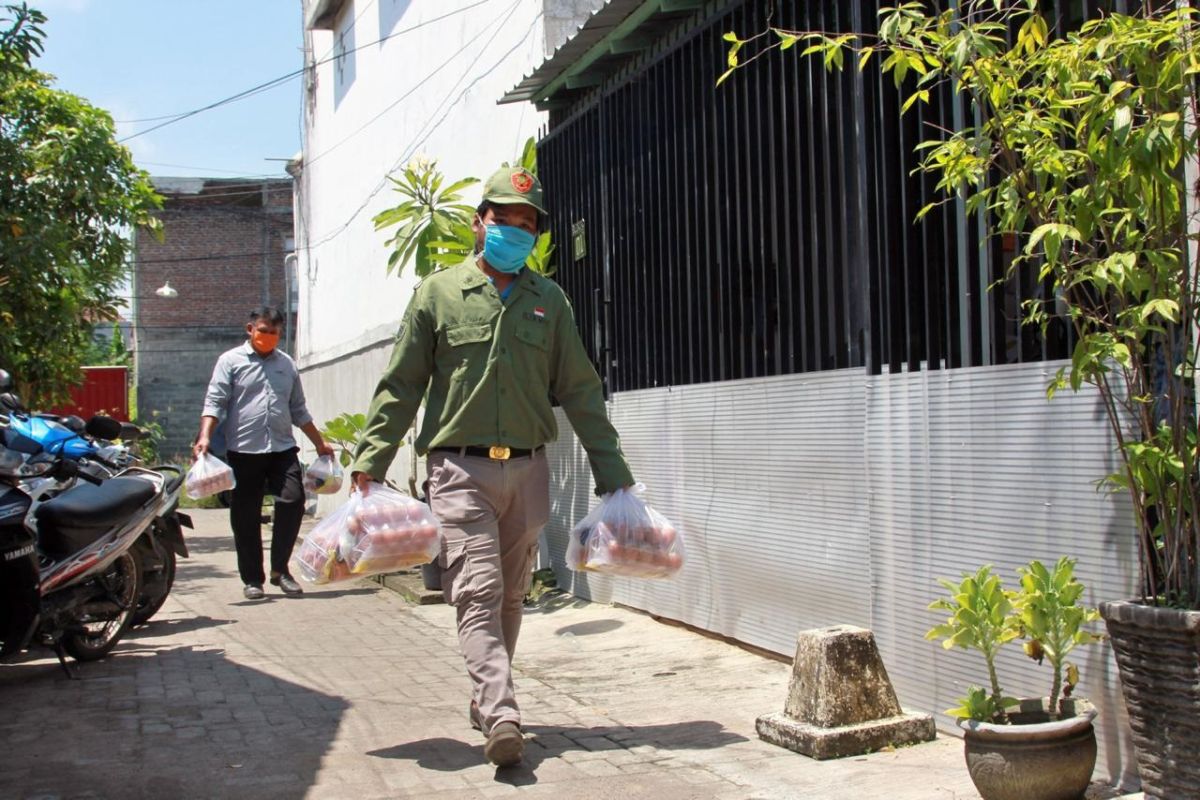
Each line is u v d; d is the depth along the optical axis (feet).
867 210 15.94
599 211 25.91
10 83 32.19
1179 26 9.83
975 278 14.20
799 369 17.95
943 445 14.60
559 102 27.99
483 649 14.02
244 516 28.43
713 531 20.43
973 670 14.11
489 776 13.65
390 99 47.75
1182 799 10.15
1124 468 11.31
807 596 17.62
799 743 14.10
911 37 11.61
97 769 14.17
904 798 12.28
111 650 21.33
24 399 35.65
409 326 14.79
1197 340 11.00
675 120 21.95
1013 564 13.48
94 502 20.21
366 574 14.24
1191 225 11.46
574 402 15.37
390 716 16.62
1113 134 9.93
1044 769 11.03
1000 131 11.02
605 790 13.00
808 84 17.62
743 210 19.51
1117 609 10.49
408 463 40.70
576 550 14.74
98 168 34.78
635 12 21.74
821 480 17.17
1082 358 10.64
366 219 51.96
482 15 35.32
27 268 30.78
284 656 21.26
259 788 13.37
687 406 21.30
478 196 35.58
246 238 110.63
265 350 28.53
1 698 18.11
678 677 18.37
